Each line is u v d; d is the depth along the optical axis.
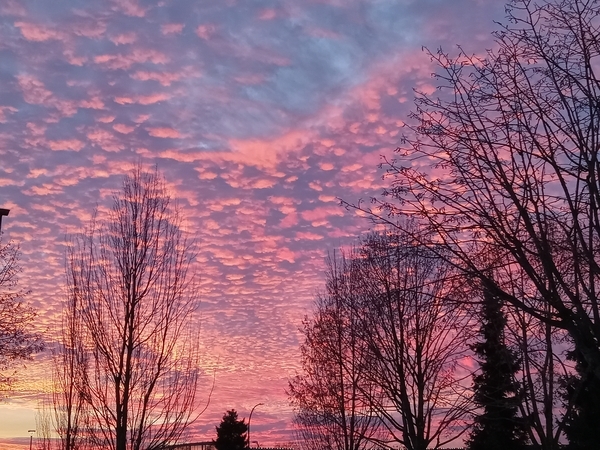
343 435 26.88
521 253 10.38
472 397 21.66
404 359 22.17
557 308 10.20
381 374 22.56
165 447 18.41
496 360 21.28
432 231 11.33
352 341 24.83
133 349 18.61
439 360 22.25
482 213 10.89
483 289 11.27
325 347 27.05
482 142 10.94
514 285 11.73
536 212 10.52
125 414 18.05
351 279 26.62
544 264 10.24
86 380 18.48
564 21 10.92
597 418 24.31
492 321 17.81
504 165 11.00
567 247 10.55
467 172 11.02
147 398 18.42
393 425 23.95
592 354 9.92
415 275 19.88
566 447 25.56
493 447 28.05
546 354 18.22
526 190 10.68
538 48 10.95
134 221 19.56
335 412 27.36
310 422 28.88
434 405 22.30
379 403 24.45
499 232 10.55
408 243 11.68
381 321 22.39
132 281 19.03
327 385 27.72
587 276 11.58
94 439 18.03
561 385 18.70
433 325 20.62
